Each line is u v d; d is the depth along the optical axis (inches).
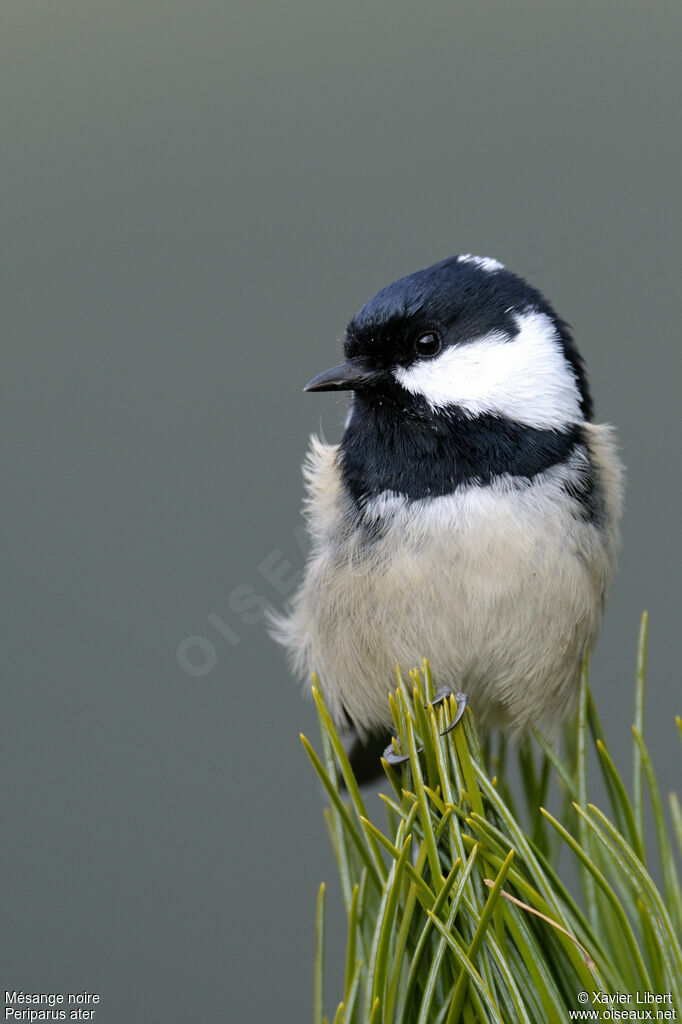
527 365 99.7
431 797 97.7
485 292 99.8
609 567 99.9
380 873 97.7
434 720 97.9
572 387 99.8
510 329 99.7
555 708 100.0
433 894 97.4
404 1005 97.4
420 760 98.2
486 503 99.6
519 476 99.6
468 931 97.5
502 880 97.2
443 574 99.6
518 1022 97.3
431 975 97.3
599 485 99.8
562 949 97.6
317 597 100.2
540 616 99.6
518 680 99.8
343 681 100.3
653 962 97.3
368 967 97.6
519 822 98.3
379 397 99.8
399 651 99.9
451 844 97.6
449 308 99.7
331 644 100.2
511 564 99.5
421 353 99.7
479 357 99.7
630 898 97.6
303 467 100.4
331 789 97.7
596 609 99.8
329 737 97.9
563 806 98.1
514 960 97.5
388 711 100.3
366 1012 97.3
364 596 99.8
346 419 100.1
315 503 100.2
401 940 97.4
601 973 97.3
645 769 97.7
